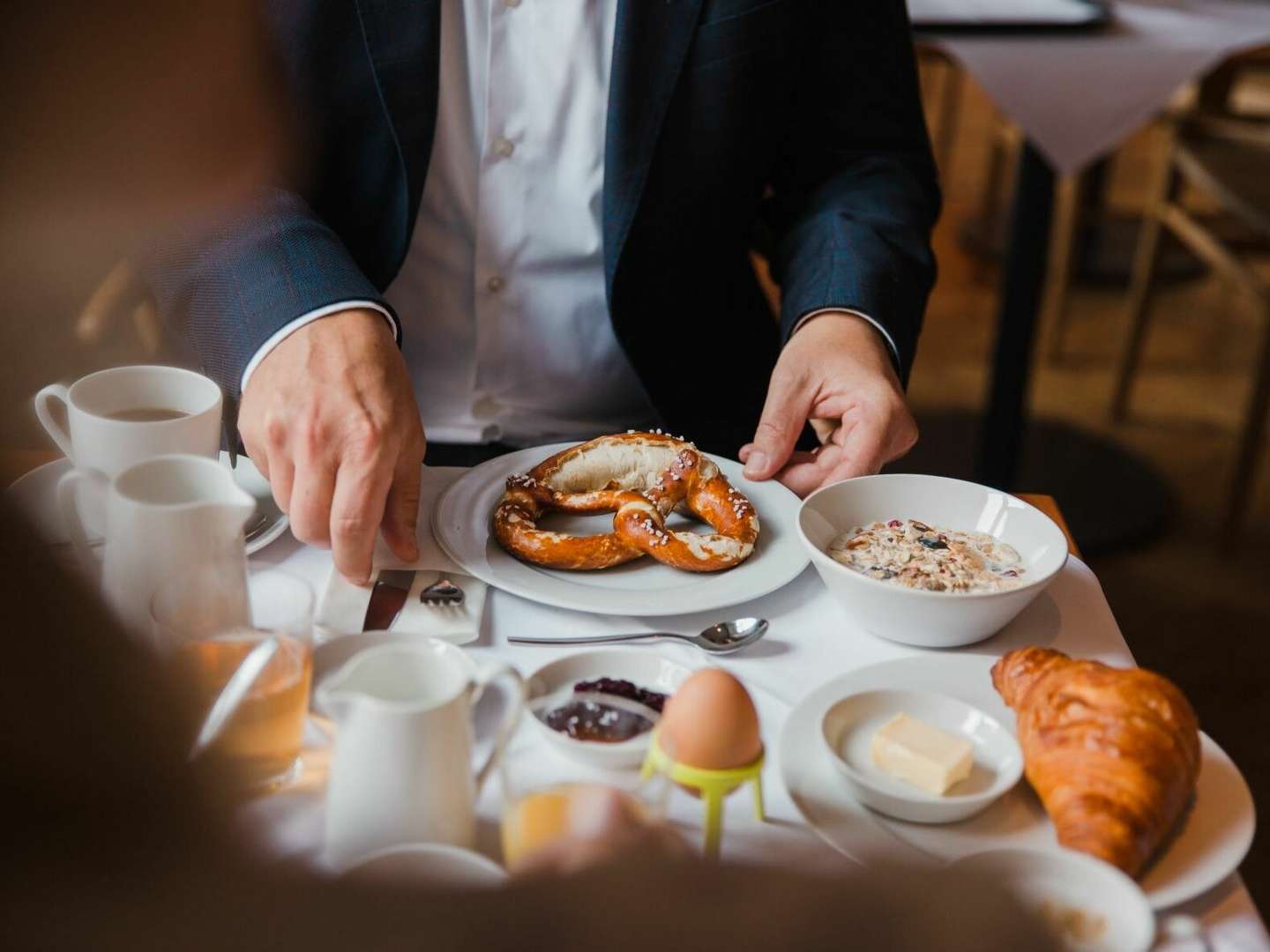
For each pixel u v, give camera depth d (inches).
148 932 9.8
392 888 10.7
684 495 37.6
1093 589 35.1
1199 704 81.0
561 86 48.3
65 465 34.7
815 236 47.8
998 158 147.3
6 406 9.4
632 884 11.1
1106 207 150.8
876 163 52.0
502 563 34.9
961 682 29.8
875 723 27.7
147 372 34.8
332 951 10.1
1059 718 25.2
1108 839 22.5
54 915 9.6
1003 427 93.7
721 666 31.0
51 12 7.2
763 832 24.1
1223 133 98.6
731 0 47.3
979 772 26.2
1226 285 148.4
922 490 36.1
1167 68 76.0
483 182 49.5
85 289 8.7
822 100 52.9
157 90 7.6
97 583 10.5
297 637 24.9
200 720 10.9
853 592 31.4
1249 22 83.2
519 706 22.5
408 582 33.5
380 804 20.9
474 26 47.9
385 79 45.4
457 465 51.4
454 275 52.1
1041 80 75.5
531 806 18.8
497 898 10.8
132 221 8.1
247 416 35.0
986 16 82.0
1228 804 25.6
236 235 37.9
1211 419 119.8
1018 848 21.3
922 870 12.2
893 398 39.7
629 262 48.8
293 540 36.0
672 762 22.6
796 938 11.0
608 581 34.6
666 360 51.8
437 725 20.9
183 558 24.8
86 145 7.6
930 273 48.1
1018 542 34.6
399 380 35.2
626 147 47.3
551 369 53.4
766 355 54.0
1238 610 91.4
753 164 50.5
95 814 9.8
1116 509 102.0
